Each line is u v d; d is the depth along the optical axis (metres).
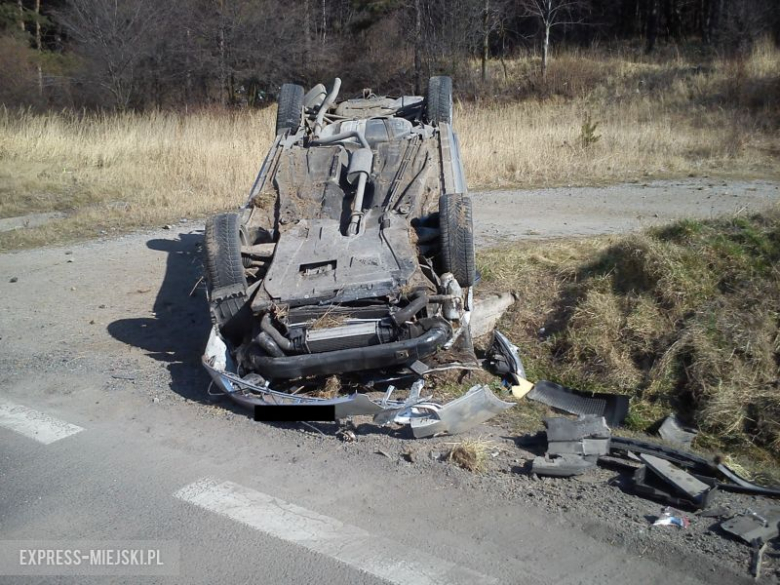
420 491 4.51
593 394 5.96
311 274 6.11
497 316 7.22
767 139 16.80
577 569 3.79
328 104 8.98
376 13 31.52
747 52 25.31
